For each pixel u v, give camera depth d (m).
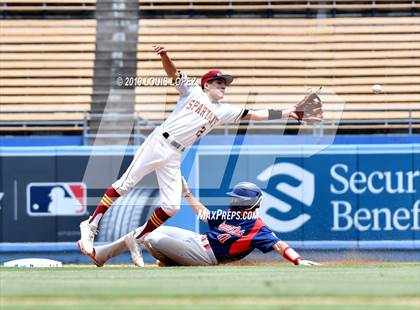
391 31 54.34
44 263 30.92
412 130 49.12
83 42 54.06
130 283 18.45
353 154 41.06
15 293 16.27
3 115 49.88
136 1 54.84
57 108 51.06
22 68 53.03
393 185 41.03
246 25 54.47
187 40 53.81
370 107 51.00
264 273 21.81
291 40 53.78
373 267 24.91
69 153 40.94
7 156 40.84
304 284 18.11
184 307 14.36
